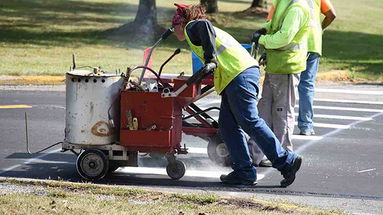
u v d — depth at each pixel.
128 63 42.72
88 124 18.45
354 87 38.56
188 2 95.44
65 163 20.84
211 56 17.38
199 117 21.08
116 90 18.53
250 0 110.06
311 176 20.08
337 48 57.53
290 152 18.53
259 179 19.52
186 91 18.42
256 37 19.89
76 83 18.36
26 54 45.25
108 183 18.61
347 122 28.72
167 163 20.95
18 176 19.27
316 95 35.47
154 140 18.44
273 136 18.20
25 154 21.83
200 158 21.81
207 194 16.73
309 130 25.84
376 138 25.69
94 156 18.58
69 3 88.62
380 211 16.70
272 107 20.36
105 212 14.72
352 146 24.19
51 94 33.19
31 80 35.97
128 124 18.45
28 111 28.83
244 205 15.87
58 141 23.75
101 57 45.34
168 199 16.25
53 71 38.00
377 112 31.34
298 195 18.03
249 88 17.86
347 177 20.12
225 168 20.64
